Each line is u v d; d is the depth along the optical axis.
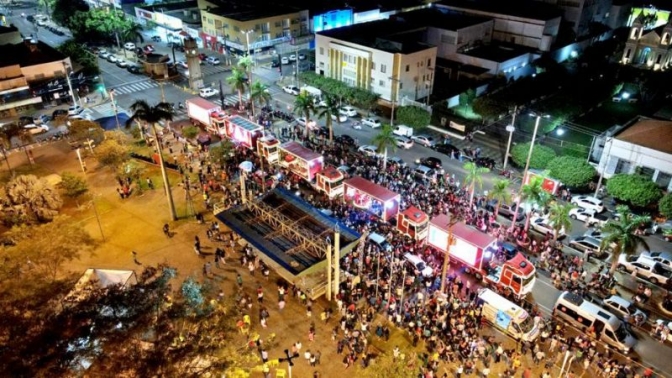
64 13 117.62
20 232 35.16
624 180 50.44
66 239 35.12
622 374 31.61
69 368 19.73
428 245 44.94
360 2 123.44
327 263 37.91
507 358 33.75
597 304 38.44
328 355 34.41
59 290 24.20
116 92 85.94
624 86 84.31
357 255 43.19
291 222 42.56
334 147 64.56
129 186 55.25
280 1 118.69
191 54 85.81
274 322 37.22
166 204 52.50
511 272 38.81
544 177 49.19
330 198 52.88
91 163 61.53
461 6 102.06
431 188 53.94
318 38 87.19
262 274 42.16
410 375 28.39
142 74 94.94
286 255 39.84
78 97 83.06
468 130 71.12
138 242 46.31
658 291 40.28
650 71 89.25
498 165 61.28
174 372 21.23
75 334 20.77
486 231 46.94
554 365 33.28
